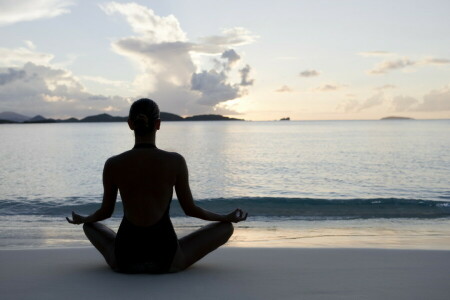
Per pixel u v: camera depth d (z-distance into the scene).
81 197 16.47
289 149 43.84
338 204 13.77
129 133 105.69
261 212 12.70
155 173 3.20
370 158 32.91
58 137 81.06
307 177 23.03
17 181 21.23
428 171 24.83
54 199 15.90
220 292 2.97
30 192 17.75
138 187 3.19
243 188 19.48
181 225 10.06
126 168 3.21
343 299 2.85
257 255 4.55
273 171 25.64
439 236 8.65
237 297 2.86
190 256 3.48
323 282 3.29
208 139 69.06
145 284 3.13
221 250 4.86
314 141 59.66
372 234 8.98
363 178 22.42
